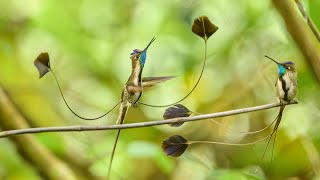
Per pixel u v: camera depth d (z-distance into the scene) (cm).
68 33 511
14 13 512
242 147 423
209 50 480
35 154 390
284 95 353
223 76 471
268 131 425
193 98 473
